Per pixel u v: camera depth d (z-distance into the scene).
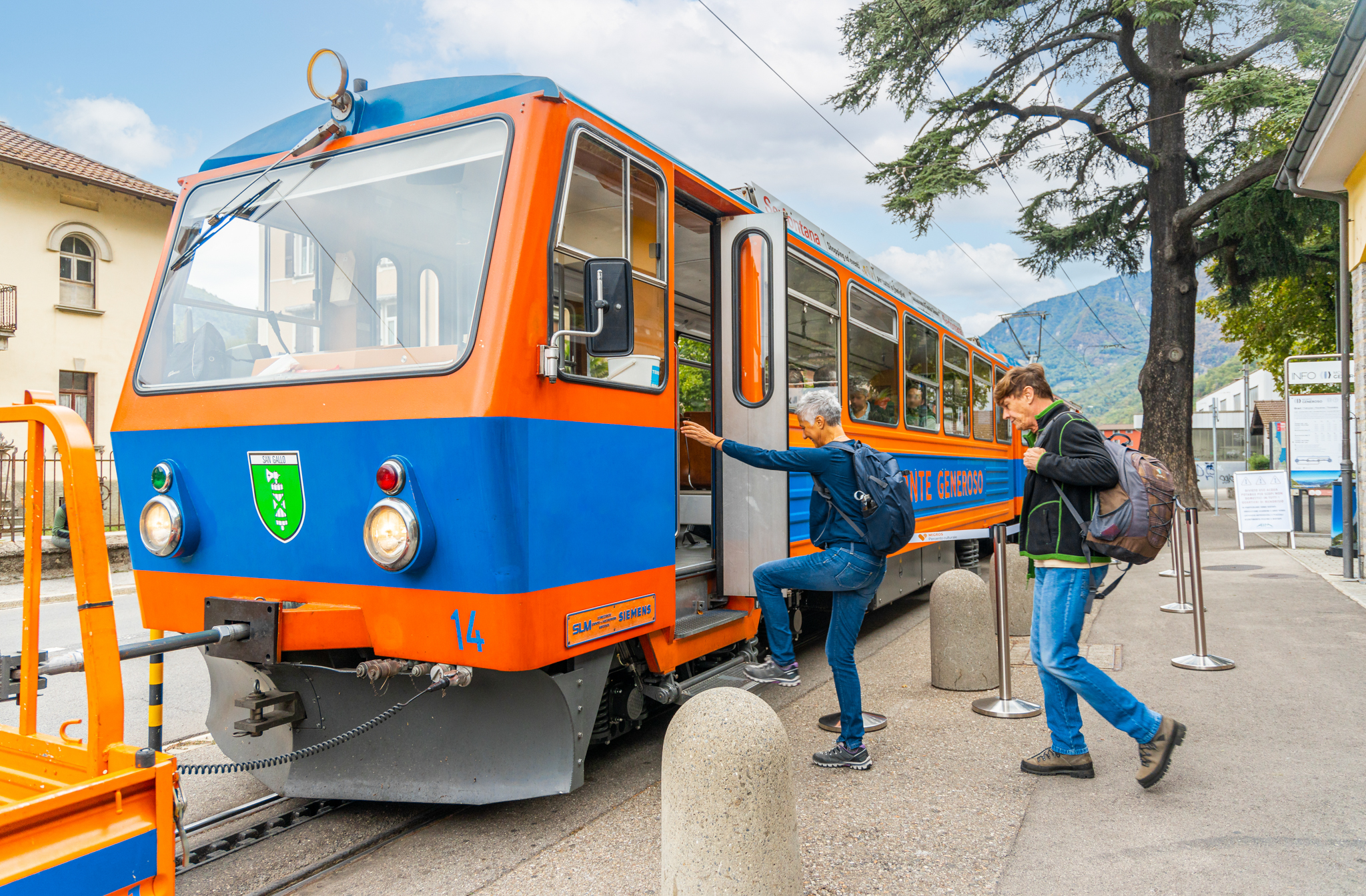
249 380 4.02
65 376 20.77
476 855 3.79
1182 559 9.01
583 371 4.05
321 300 4.09
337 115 4.24
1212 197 20.06
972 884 3.41
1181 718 5.46
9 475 12.82
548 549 3.71
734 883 2.88
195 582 4.14
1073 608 4.28
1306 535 16.72
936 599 6.54
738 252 5.70
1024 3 21.22
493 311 3.61
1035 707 5.77
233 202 4.43
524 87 3.90
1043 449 4.30
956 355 11.48
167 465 4.16
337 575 3.77
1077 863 3.56
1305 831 3.81
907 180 22.69
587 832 4.01
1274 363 34.06
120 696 2.38
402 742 4.10
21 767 2.55
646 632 4.47
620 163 4.41
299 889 3.50
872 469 4.56
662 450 4.68
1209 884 3.37
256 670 4.31
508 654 3.49
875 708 5.99
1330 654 7.02
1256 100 18.48
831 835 3.88
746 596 5.60
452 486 3.53
